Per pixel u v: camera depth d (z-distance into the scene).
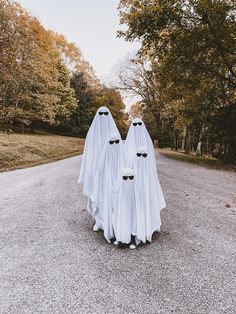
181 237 5.54
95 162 5.51
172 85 20.88
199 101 21.64
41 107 34.44
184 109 23.42
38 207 7.59
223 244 5.25
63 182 11.05
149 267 4.32
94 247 5.02
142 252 4.84
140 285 3.84
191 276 4.09
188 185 10.90
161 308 3.37
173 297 3.58
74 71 55.25
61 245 5.11
